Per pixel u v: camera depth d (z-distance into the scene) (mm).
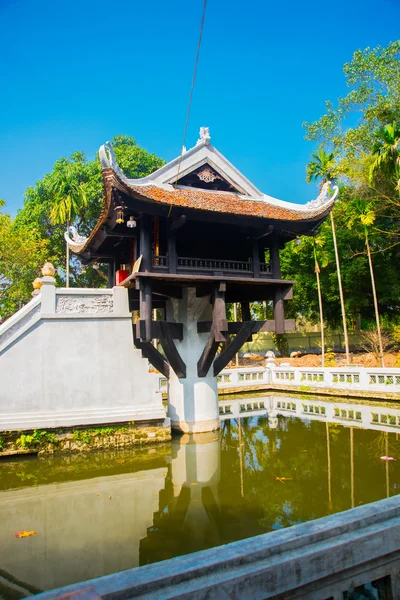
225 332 10945
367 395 16422
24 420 9914
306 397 18375
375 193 25562
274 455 9734
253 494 7293
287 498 6996
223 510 6625
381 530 2283
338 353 34844
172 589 1762
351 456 9375
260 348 40406
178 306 12703
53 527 6152
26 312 10328
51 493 7605
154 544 5543
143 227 10656
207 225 11914
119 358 10977
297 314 38000
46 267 10758
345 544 2154
